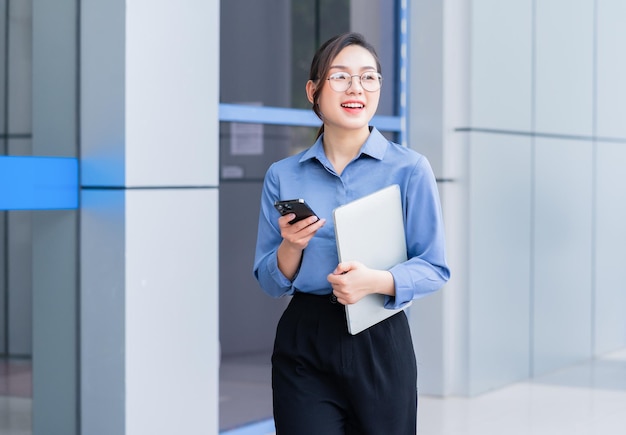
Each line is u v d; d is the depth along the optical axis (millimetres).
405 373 3293
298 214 3152
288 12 7965
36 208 5141
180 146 5523
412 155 3334
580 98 9625
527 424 7254
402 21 8203
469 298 8133
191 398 5625
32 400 5504
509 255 8617
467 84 8070
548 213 9172
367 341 3242
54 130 5453
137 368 5324
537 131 8945
